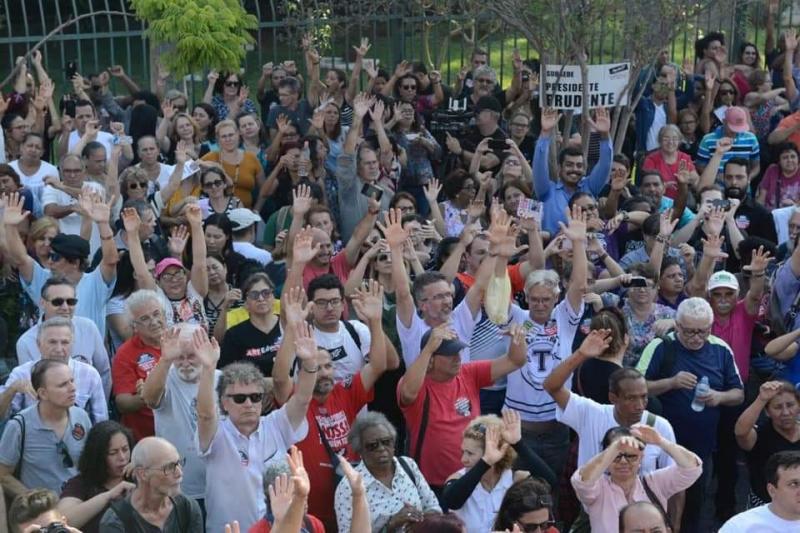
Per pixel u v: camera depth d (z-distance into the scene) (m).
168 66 21.72
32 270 14.01
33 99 20.22
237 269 14.88
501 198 17.36
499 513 10.20
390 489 10.89
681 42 26.98
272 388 11.99
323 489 11.72
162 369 11.21
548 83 19.28
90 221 15.29
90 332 12.70
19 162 17.56
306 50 22.08
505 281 13.79
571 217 13.72
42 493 9.49
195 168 17.61
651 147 22.16
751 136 20.42
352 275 14.37
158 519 9.93
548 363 13.32
